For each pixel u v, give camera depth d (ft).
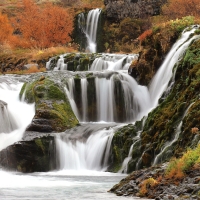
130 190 34.58
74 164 65.10
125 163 59.82
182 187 31.37
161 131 55.62
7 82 88.53
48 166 65.26
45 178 52.13
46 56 126.11
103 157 63.52
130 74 85.35
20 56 132.87
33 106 79.25
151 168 38.17
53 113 73.46
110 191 36.58
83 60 107.55
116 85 83.51
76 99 83.20
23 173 61.87
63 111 76.13
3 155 64.64
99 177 53.16
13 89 86.48
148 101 78.69
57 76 85.66
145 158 54.54
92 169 63.93
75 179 50.37
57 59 113.50
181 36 76.54
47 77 85.15
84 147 65.98
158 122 57.31
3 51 139.23
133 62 86.12
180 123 51.67
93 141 65.87
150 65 80.89
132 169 57.06
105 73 85.71
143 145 57.21
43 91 79.87
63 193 35.73
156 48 79.77
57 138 67.05
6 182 46.52
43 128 70.59
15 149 64.44
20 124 75.82
